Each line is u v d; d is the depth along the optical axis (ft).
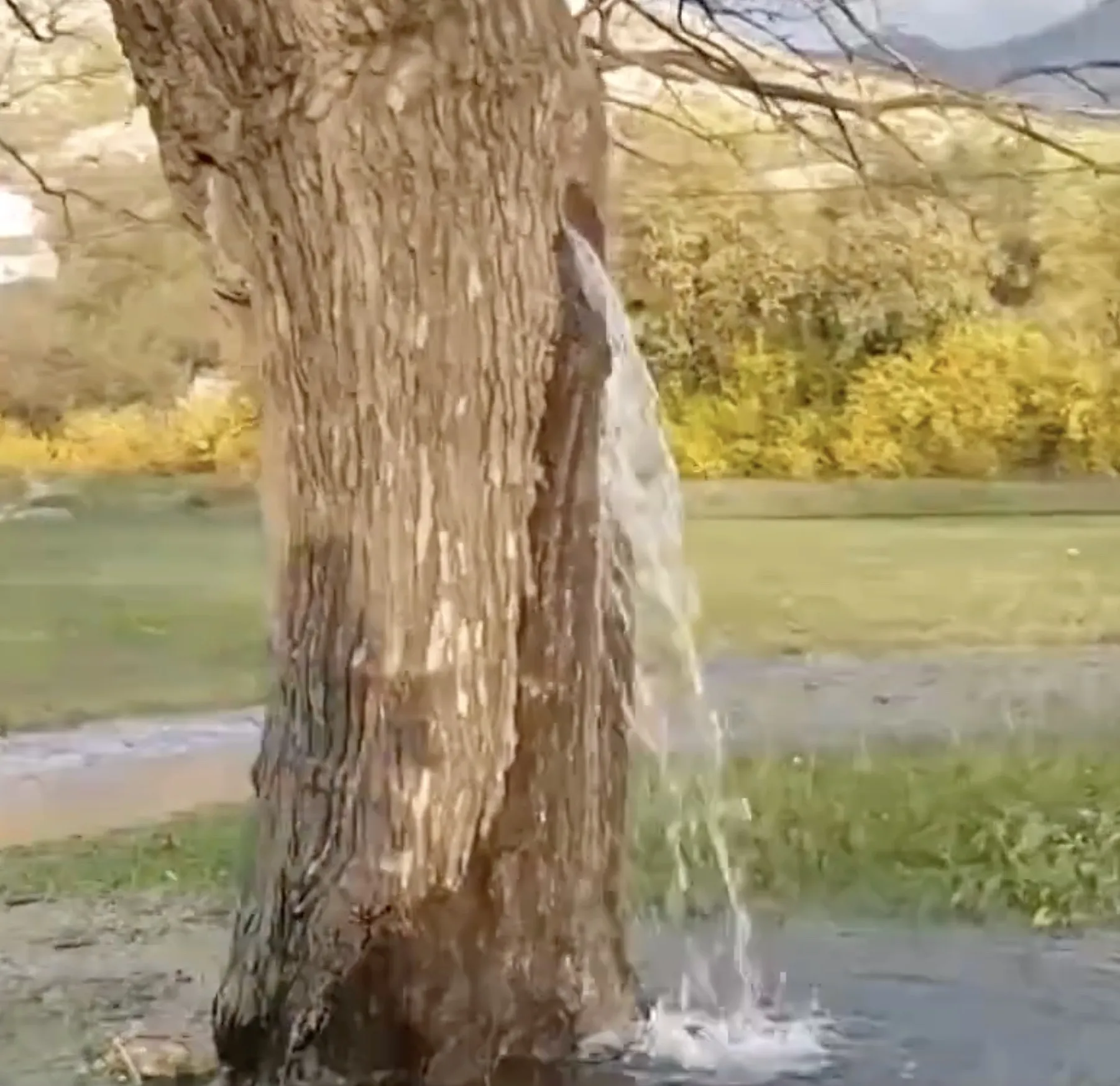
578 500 16.11
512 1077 16.14
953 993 20.85
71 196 57.16
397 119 15.20
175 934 25.00
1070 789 35.94
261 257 15.66
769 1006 19.89
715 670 53.21
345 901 15.56
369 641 15.47
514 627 15.90
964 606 59.52
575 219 16.29
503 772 15.92
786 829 32.19
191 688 52.95
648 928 24.41
